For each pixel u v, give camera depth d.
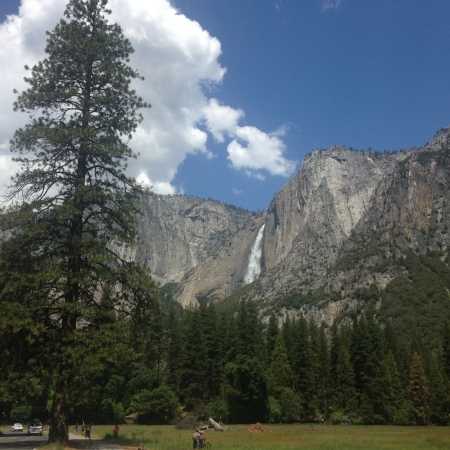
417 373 84.19
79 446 25.55
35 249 25.94
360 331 88.31
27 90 27.77
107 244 28.67
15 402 26.64
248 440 38.00
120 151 27.95
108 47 30.14
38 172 26.62
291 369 84.81
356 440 38.31
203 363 82.94
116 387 78.06
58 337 24.55
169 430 55.06
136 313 28.25
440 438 40.59
